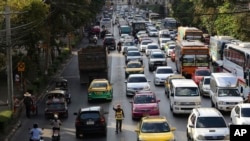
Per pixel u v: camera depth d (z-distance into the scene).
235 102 84.50
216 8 194.50
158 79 115.06
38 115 89.12
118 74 135.00
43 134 74.06
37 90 108.06
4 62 110.00
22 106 95.38
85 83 119.12
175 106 82.94
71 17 140.00
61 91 89.19
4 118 75.94
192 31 165.62
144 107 80.25
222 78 89.81
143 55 179.50
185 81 89.19
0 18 94.31
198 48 123.06
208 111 64.12
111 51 195.50
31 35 111.56
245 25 152.75
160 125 61.66
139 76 105.94
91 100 98.81
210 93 94.88
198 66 122.81
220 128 60.38
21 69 103.06
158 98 100.62
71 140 69.06
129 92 102.25
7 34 84.38
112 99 101.00
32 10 103.56
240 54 99.31
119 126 72.94
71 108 93.38
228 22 172.62
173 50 166.88
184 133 70.81
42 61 154.50
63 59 165.75
